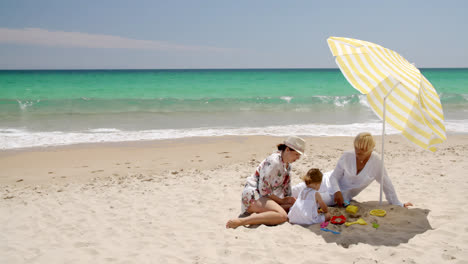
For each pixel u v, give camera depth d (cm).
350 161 477
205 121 1616
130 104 2095
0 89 2948
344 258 350
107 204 575
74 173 798
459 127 1390
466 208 473
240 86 3547
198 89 3192
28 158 939
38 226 484
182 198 593
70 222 496
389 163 786
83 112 1864
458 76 5581
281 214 453
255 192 472
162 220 494
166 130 1375
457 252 348
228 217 496
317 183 450
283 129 1391
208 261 358
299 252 368
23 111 1841
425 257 341
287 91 3130
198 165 856
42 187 690
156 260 365
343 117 1741
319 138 1186
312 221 442
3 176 777
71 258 378
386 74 427
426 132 400
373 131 1324
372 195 565
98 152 1005
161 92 2897
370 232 410
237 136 1243
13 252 399
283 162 460
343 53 440
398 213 463
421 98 415
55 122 1552
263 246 388
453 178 634
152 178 738
